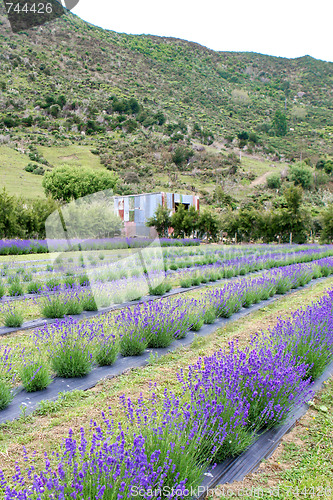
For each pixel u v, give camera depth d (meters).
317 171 93.56
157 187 72.25
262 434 3.23
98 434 2.24
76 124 105.19
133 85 159.25
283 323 5.17
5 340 5.47
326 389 4.25
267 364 3.52
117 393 3.86
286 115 170.38
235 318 7.20
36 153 81.06
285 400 3.28
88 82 145.00
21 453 2.81
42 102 112.31
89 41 184.12
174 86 174.75
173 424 2.50
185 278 10.57
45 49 160.25
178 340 5.77
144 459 1.95
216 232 39.06
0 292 8.15
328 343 4.62
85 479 1.93
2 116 96.88
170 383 4.11
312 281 12.61
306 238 37.59
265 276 10.02
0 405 3.51
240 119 154.88
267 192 77.69
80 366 4.26
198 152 102.56
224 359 3.58
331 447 3.09
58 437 3.02
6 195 23.09
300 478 2.68
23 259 14.90
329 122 163.50
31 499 1.91
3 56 136.50
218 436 2.71
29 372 3.91
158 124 119.69
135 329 5.14
